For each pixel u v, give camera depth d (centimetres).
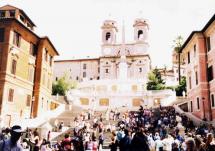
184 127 2841
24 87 3622
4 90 3097
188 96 4275
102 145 2484
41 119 3694
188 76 4309
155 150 1736
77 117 3716
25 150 1908
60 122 3453
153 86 6931
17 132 614
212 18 3184
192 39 3909
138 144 995
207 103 3503
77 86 7388
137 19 10069
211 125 3022
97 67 10069
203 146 870
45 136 2848
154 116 3988
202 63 3631
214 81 3347
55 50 4606
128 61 9612
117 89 6919
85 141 1886
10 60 3256
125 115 3756
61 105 4409
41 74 3991
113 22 10356
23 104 3588
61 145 1313
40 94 3953
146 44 9756
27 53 3731
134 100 6088
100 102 6178
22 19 3978
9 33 3256
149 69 9762
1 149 605
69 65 10306
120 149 1197
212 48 3428
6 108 3123
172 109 4316
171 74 9600
